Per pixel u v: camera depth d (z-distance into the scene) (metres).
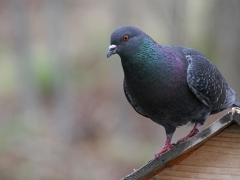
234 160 6.39
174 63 7.30
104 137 18.03
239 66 14.16
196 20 16.95
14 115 18.55
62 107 18.75
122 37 7.15
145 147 17.11
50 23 19.48
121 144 17.41
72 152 16.58
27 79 19.36
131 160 16.36
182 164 6.63
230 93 8.47
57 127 18.12
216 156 6.46
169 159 6.46
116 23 19.81
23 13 19.48
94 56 22.28
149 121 18.56
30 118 18.23
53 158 15.90
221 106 8.14
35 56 20.52
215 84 7.85
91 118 19.03
